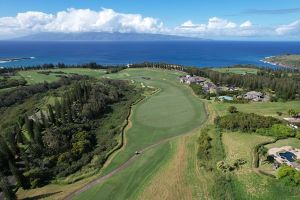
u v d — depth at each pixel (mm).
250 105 137375
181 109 136250
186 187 70438
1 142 81312
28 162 80938
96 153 92438
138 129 112562
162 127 113625
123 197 68688
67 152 87625
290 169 69750
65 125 104062
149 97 163000
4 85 174000
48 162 82750
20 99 148750
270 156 81312
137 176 77812
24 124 104562
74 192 72000
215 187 68625
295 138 96188
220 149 87812
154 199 66688
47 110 119188
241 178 71688
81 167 84125
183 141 98688
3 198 69312
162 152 91438
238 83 186250
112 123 119875
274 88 169000
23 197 70125
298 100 148625
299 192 64625
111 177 78250
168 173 77938
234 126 104062
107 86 166750
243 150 87500
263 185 68188
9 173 79062
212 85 186375
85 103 126938
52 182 76562
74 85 148375
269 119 104375
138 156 89938
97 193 71000
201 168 79000
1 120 121688
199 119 120812
